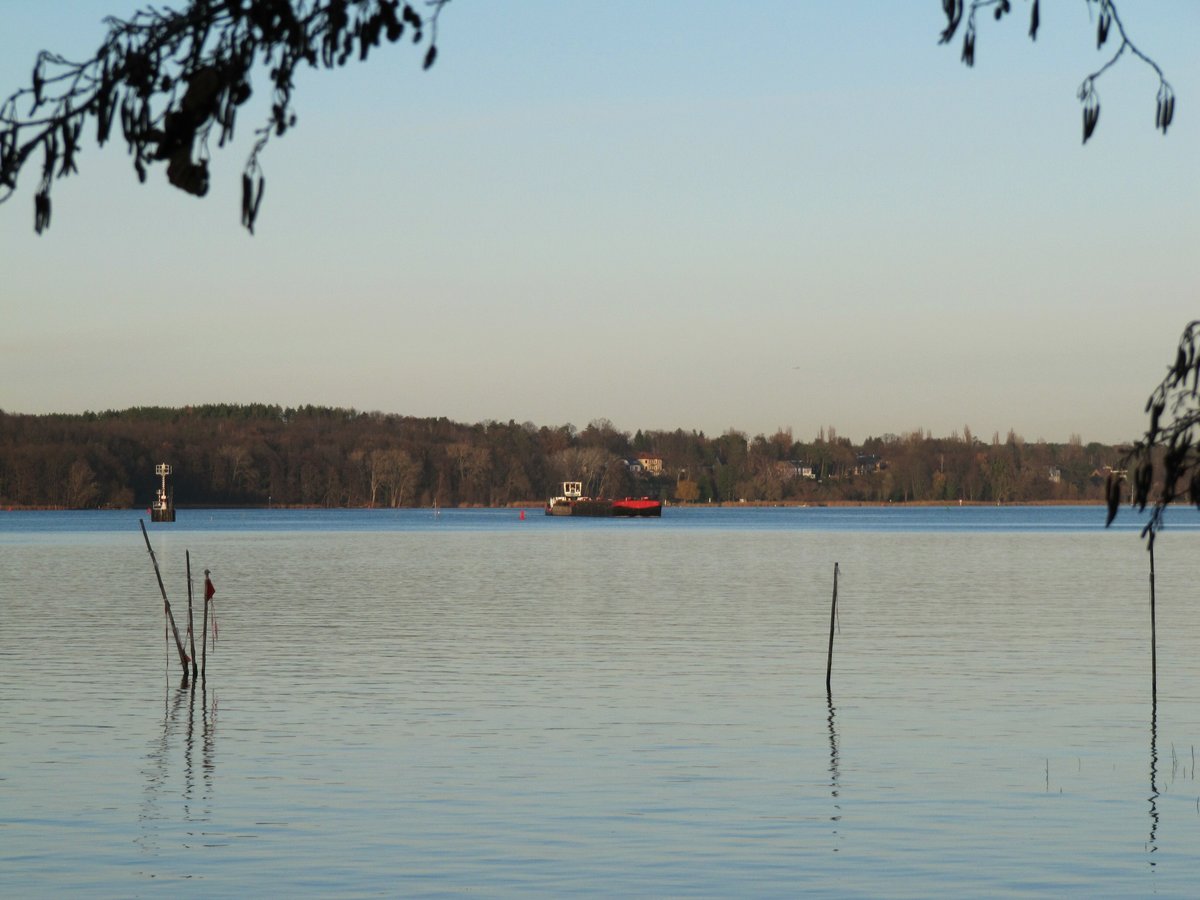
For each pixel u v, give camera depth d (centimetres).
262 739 8162
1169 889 5253
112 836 5966
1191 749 7831
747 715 8988
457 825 6156
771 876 5419
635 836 5984
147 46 1781
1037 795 6744
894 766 7388
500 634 14162
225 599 18900
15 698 9762
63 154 1766
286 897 5147
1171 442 2205
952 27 1953
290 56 1817
